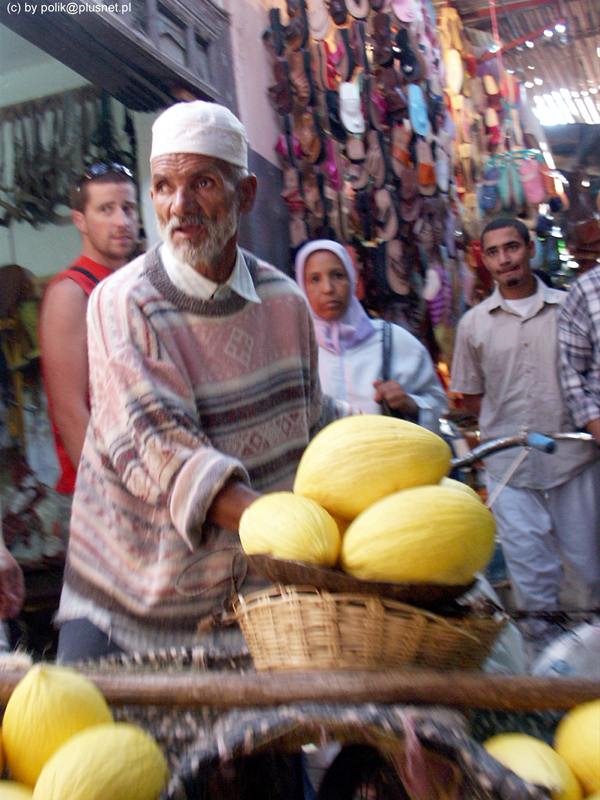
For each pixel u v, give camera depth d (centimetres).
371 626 117
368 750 123
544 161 568
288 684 112
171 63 351
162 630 179
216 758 100
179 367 181
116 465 170
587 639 162
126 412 168
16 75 393
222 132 177
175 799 95
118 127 391
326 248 326
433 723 101
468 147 577
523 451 168
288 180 454
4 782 104
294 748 113
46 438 368
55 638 332
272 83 458
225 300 186
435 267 488
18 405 369
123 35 323
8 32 372
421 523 119
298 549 121
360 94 459
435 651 119
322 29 446
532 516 378
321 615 118
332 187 454
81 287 294
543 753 106
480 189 557
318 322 326
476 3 664
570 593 404
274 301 198
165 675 117
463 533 119
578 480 380
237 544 177
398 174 475
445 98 557
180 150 175
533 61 828
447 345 496
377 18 467
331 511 130
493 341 388
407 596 117
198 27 385
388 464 128
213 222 178
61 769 93
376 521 121
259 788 123
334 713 103
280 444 196
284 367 198
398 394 300
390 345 330
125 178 306
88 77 350
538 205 556
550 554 379
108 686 116
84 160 390
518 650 164
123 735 99
